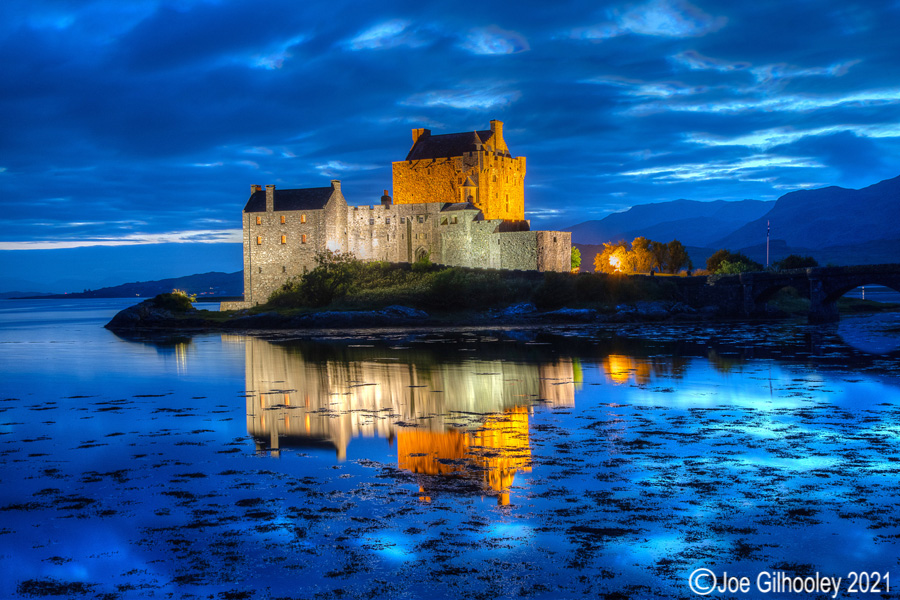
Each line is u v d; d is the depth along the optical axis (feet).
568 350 256.11
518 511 79.00
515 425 126.21
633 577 63.16
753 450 103.71
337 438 118.11
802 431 116.06
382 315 384.47
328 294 424.05
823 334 303.27
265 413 142.31
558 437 115.24
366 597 60.49
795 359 215.31
